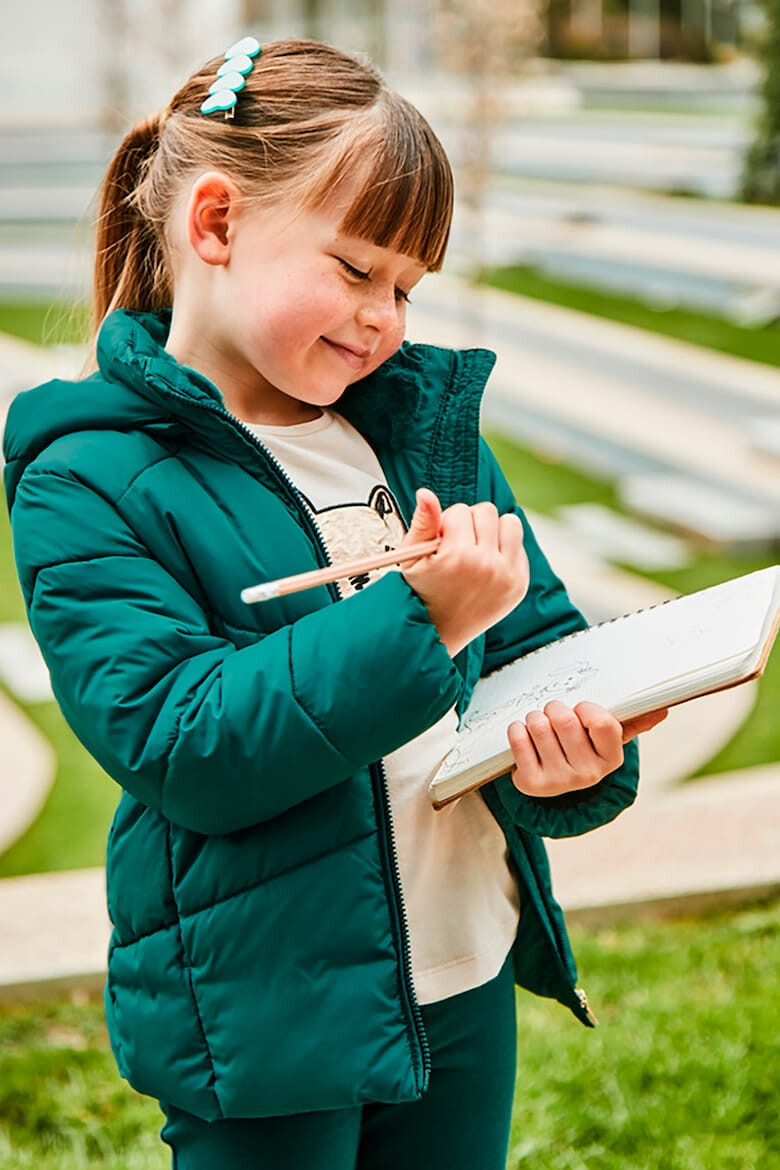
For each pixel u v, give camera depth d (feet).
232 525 5.09
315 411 5.82
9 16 79.92
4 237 55.36
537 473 27.78
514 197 53.93
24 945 11.27
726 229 44.88
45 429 5.14
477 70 32.12
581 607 20.48
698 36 89.61
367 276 5.12
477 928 5.55
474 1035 5.62
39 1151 8.95
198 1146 5.30
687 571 22.17
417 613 4.67
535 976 6.15
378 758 4.74
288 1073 4.92
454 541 4.71
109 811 14.48
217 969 4.98
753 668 4.53
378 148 4.96
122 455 5.05
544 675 5.42
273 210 5.05
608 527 24.41
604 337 35.78
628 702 4.75
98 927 11.59
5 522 25.38
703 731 16.17
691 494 24.85
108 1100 9.50
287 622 5.07
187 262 5.40
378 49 76.74
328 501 5.62
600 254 43.91
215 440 5.13
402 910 5.07
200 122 5.29
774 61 47.19
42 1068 9.86
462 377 6.00
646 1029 9.80
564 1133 8.83
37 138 71.97
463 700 5.58
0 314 44.04
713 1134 8.80
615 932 11.75
